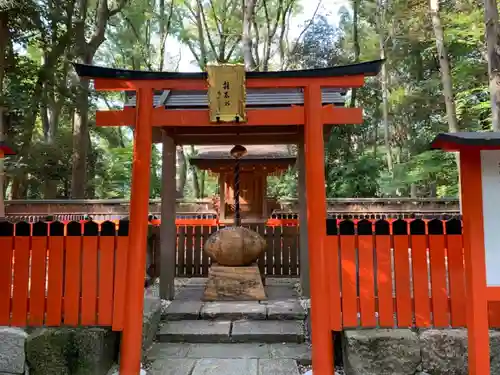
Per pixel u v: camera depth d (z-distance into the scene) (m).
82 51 12.15
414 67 19.42
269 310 4.71
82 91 11.90
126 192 20.80
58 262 3.38
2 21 9.41
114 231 3.40
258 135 6.11
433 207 13.38
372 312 3.27
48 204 13.28
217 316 4.64
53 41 10.99
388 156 17.92
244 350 3.97
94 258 3.37
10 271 3.38
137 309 3.30
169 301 5.24
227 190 11.12
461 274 3.29
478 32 11.23
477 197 2.89
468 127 12.99
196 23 18.45
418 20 15.03
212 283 5.29
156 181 18.73
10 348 3.26
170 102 4.59
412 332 3.26
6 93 9.98
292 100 4.39
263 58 16.17
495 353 3.21
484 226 2.88
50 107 15.69
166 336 4.21
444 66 9.56
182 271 6.88
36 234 3.39
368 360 3.17
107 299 3.35
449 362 3.17
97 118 3.61
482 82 12.45
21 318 3.34
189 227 6.91
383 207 13.46
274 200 12.02
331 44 19.12
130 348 3.26
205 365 3.62
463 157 2.98
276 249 6.89
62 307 3.36
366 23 21.70
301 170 5.85
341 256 3.31
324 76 3.46
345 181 14.12
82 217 13.21
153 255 6.61
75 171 13.20
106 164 20.19
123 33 19.73
